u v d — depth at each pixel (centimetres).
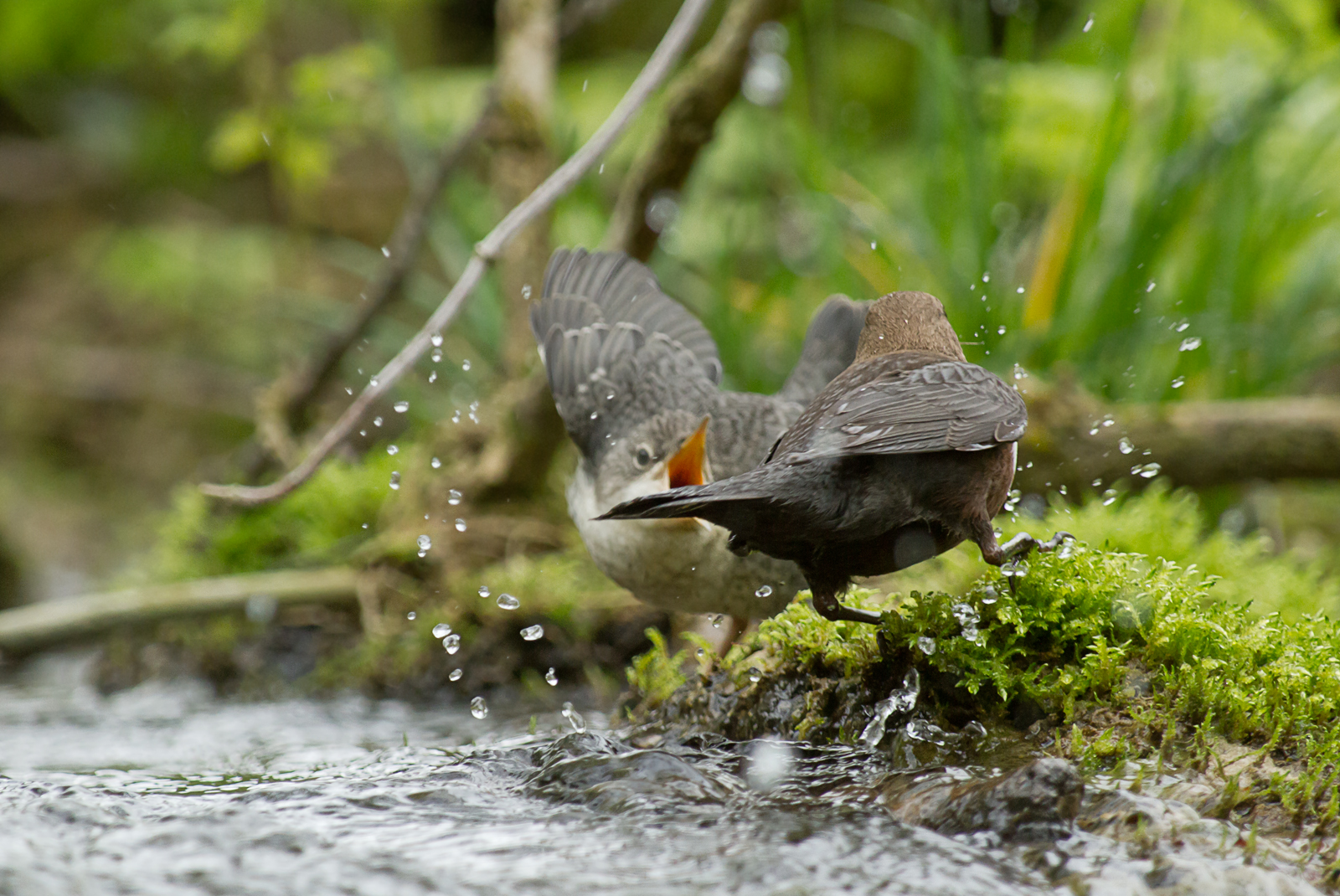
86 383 1856
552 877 443
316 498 1070
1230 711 530
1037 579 576
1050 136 1154
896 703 573
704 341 822
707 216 1317
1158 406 944
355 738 761
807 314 1159
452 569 968
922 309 611
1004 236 1067
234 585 982
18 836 493
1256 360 1052
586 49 1916
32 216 2050
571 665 902
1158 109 1100
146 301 1927
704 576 670
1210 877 429
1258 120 1012
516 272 1068
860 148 1273
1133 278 993
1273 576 810
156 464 1800
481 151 1455
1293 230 1071
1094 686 555
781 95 1128
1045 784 472
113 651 1041
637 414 747
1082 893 427
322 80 1204
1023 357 997
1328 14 1133
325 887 437
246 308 1877
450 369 1173
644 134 1511
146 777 645
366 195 1864
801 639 614
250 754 714
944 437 489
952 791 491
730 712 623
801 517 500
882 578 750
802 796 523
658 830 488
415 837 489
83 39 1911
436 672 909
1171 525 850
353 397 1265
